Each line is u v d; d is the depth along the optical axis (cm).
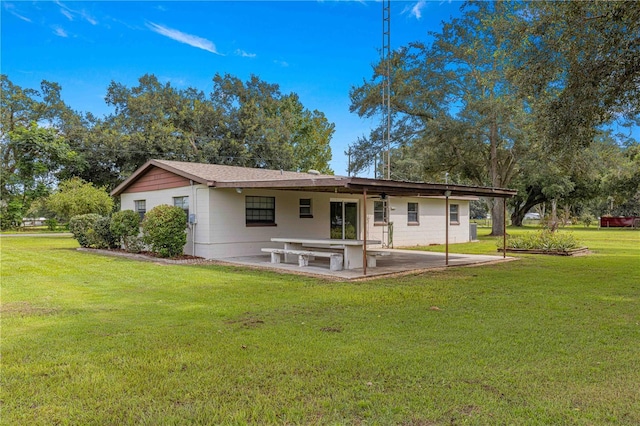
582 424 280
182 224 1245
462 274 963
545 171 2312
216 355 411
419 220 1925
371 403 310
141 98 3219
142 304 639
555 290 758
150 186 1509
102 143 3014
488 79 2209
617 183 3506
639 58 778
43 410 303
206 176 1278
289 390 333
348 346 437
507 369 375
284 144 3600
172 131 3173
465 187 1081
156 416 294
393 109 2595
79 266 1084
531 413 295
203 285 805
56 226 3162
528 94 1001
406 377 357
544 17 912
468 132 2291
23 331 492
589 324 524
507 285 812
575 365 385
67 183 2503
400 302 655
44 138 2908
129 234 1363
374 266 1077
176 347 434
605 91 851
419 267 1070
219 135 3494
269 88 3975
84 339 460
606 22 804
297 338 464
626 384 344
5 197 3117
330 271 980
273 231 1393
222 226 1273
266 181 1050
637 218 3991
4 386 342
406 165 3797
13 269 1025
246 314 576
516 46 1031
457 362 391
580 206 5112
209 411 300
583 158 2219
